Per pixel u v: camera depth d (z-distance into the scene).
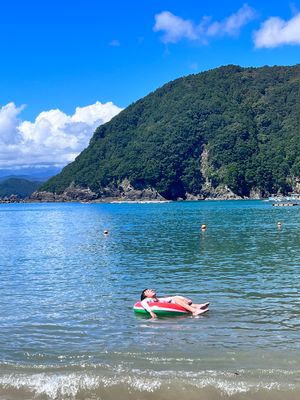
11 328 14.00
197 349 11.94
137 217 90.69
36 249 37.53
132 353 11.75
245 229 51.66
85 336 13.16
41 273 24.61
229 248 33.81
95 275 23.56
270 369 10.61
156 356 11.53
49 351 12.01
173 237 43.88
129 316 15.23
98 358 11.49
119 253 32.91
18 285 21.09
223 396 9.65
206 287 19.75
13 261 29.94
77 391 10.03
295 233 45.25
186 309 15.31
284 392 9.65
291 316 14.80
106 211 138.12
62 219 96.38
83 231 57.75
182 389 9.92
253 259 27.83
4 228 69.31
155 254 31.56
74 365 11.09
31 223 83.19
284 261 26.77
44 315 15.46
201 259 28.39
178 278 22.06
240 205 159.88
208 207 146.38
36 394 9.99
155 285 20.48
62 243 42.38
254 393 9.66
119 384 10.19
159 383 10.13
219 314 15.24
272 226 55.62
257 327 13.69
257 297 17.59
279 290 18.80
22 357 11.63
